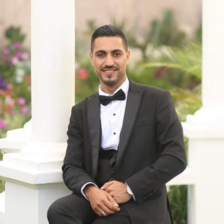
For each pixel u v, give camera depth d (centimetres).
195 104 755
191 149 538
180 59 817
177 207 598
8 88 961
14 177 460
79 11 1051
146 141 416
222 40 534
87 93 1009
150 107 420
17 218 471
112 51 420
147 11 1074
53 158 461
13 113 932
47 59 468
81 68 1023
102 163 423
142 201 406
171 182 529
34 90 476
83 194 415
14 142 575
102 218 406
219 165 532
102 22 1058
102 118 428
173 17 1077
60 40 468
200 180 532
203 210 534
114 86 428
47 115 471
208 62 538
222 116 531
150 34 1064
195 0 1077
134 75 1041
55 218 405
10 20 1028
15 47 987
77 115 440
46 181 445
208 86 538
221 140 532
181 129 418
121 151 413
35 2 468
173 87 1030
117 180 416
